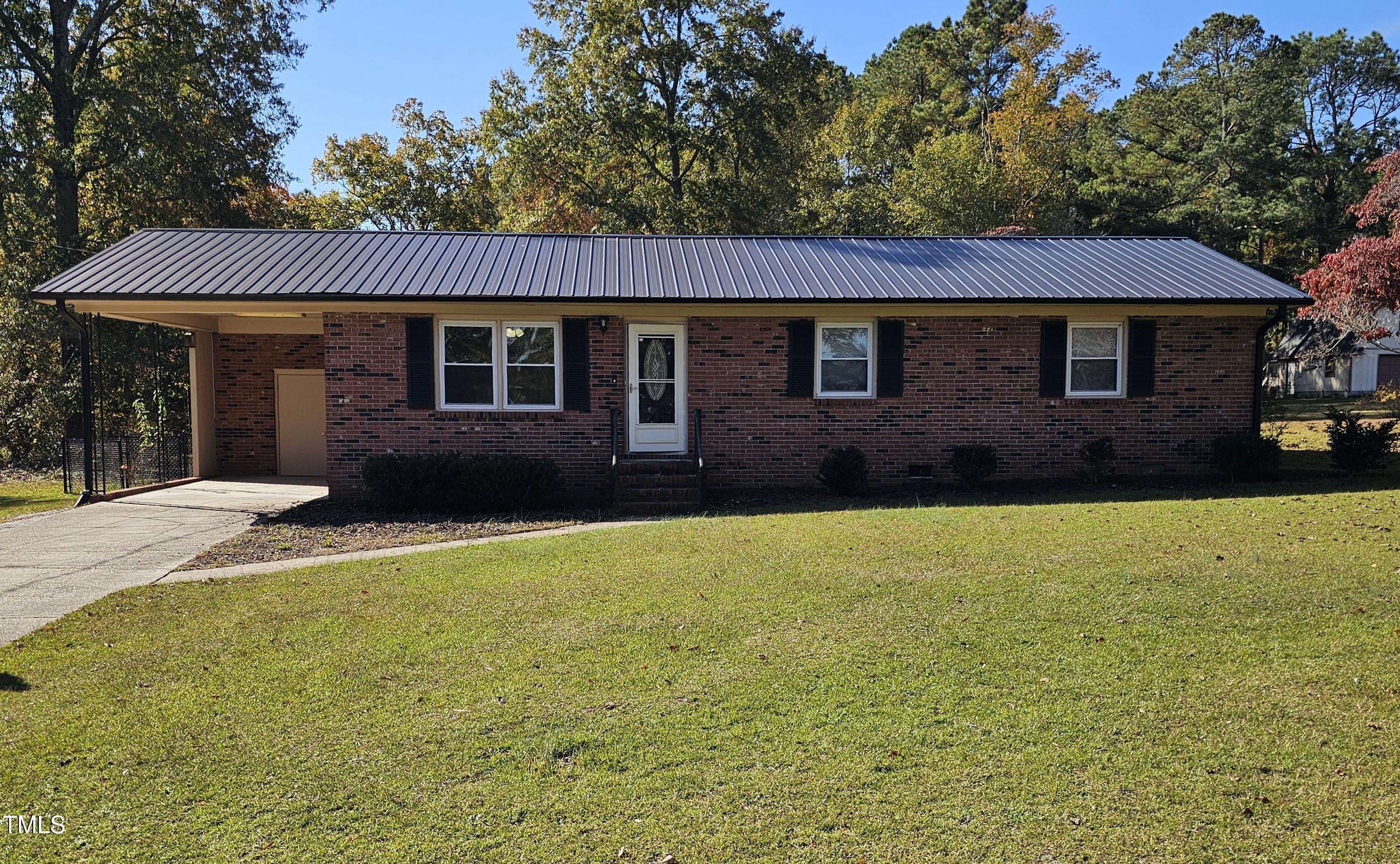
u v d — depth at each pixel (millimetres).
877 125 42250
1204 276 16422
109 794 4742
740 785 4688
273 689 6090
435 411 15477
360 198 42000
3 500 16922
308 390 19891
